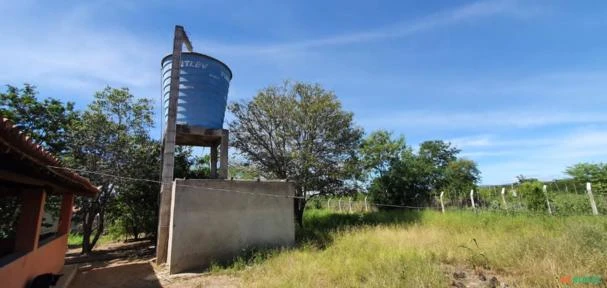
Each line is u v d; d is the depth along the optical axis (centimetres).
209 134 1038
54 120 1262
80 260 1113
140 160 1283
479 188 1694
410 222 1249
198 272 802
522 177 1855
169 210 955
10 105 1187
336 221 1505
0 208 1015
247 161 1537
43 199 620
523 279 525
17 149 350
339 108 1525
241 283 656
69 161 1188
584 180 1537
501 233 883
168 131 990
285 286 564
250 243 929
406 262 624
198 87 1043
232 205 927
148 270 866
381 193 1944
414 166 1958
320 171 1454
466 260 670
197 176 1609
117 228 1791
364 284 552
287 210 1012
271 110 1471
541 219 1038
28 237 575
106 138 1233
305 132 1500
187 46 1116
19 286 512
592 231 661
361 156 1841
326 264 704
